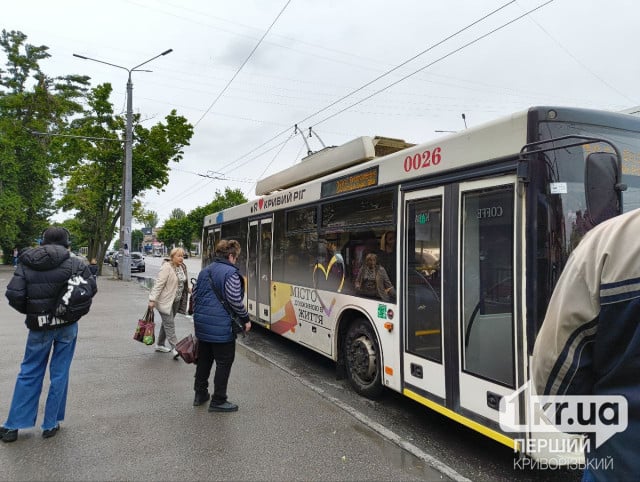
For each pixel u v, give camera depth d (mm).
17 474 3504
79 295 4129
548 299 3119
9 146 30703
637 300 1427
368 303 5238
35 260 3971
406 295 4594
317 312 6469
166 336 7555
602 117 3469
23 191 32969
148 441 4117
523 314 3242
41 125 32312
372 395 5312
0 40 33062
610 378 1508
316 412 4887
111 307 13039
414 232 4516
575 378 1620
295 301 7195
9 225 30766
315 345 6527
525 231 3250
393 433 4344
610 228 1580
